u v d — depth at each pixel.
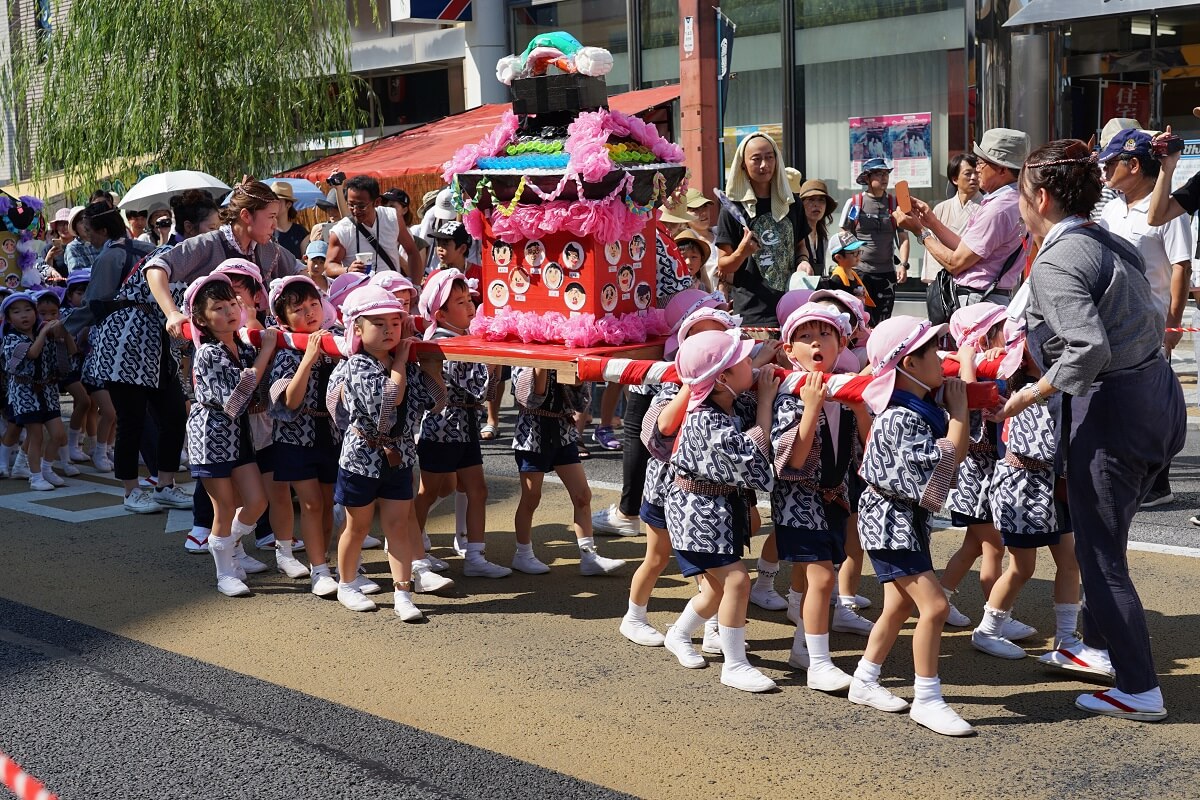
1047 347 4.24
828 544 4.58
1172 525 6.57
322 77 15.91
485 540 6.98
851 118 14.22
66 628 5.58
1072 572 4.76
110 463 9.36
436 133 13.77
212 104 15.20
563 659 5.04
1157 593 5.48
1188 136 12.13
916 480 4.12
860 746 4.09
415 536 6.07
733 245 6.93
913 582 4.23
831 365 4.61
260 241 6.65
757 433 4.43
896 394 4.21
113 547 7.01
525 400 5.93
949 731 4.14
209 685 4.82
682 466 4.57
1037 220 4.21
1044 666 4.74
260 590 6.16
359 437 5.54
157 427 7.96
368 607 5.74
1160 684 4.51
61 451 9.25
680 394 4.58
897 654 5.01
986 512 4.93
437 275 5.84
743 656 4.69
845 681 4.57
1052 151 4.12
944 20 13.23
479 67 17.05
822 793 3.74
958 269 6.30
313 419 5.92
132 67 15.12
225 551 6.08
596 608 5.71
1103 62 12.50
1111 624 4.19
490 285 5.54
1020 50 12.60
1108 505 4.13
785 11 14.47
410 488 5.66
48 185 17.84
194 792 3.89
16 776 2.92
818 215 7.48
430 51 17.59
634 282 5.35
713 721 4.35
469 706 4.54
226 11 15.05
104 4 15.19
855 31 14.01
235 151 15.23
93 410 9.96
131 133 15.05
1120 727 4.17
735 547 4.61
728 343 4.42
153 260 6.52
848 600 5.34
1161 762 3.87
